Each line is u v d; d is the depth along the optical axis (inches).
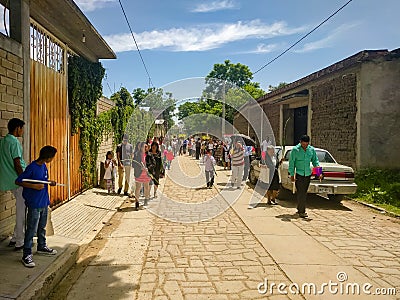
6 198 225.0
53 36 316.8
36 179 187.3
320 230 285.6
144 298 164.9
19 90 243.1
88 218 310.5
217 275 193.0
